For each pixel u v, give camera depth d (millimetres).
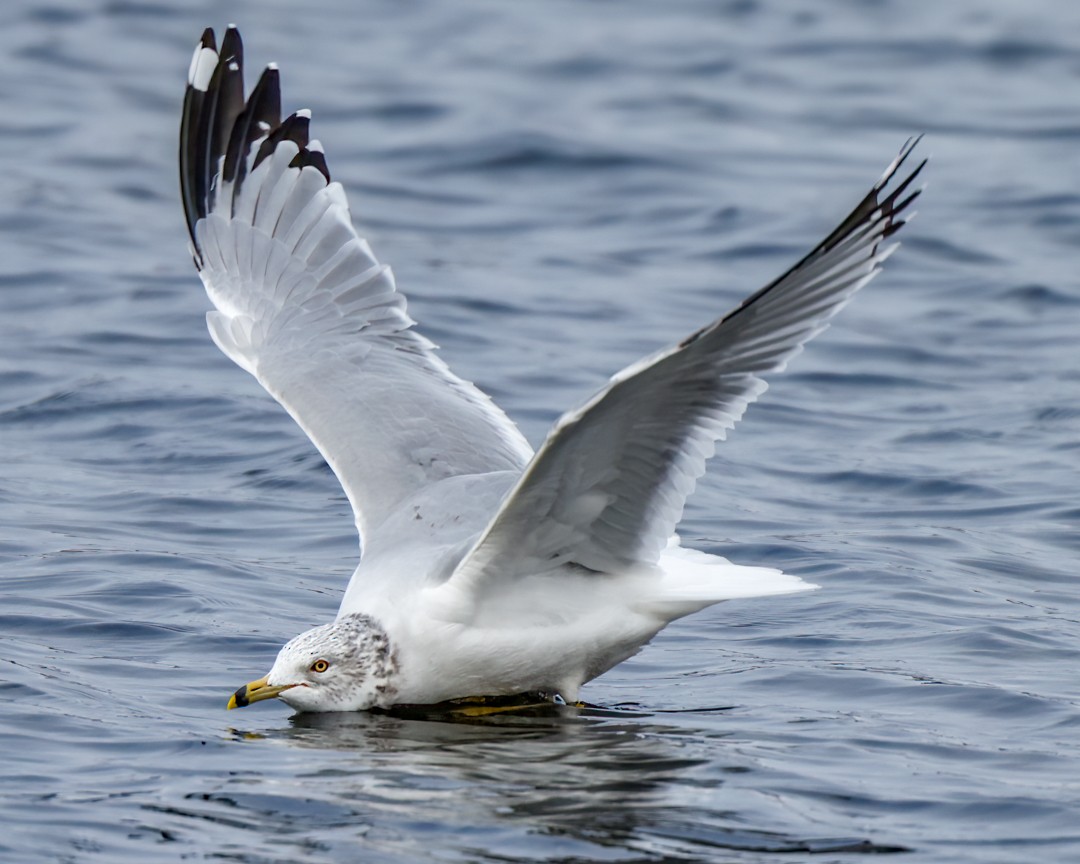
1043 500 15570
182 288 22172
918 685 11250
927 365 20234
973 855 8602
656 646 12328
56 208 25688
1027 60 35312
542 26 38250
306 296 12922
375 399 12195
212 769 9766
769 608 12945
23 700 10734
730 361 9805
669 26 38188
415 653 10773
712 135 30484
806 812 9141
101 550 13742
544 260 24328
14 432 17203
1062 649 11938
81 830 8828
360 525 11500
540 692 11195
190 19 37500
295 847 8648
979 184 27781
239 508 15117
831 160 29172
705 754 10039
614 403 9508
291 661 10766
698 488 15938
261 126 13422
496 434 12242
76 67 33656
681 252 24844
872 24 38062
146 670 11477
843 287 9625
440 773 9727
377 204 26844
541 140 29625
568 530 10406
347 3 40000
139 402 17922
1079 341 21047
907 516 15266
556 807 9227
